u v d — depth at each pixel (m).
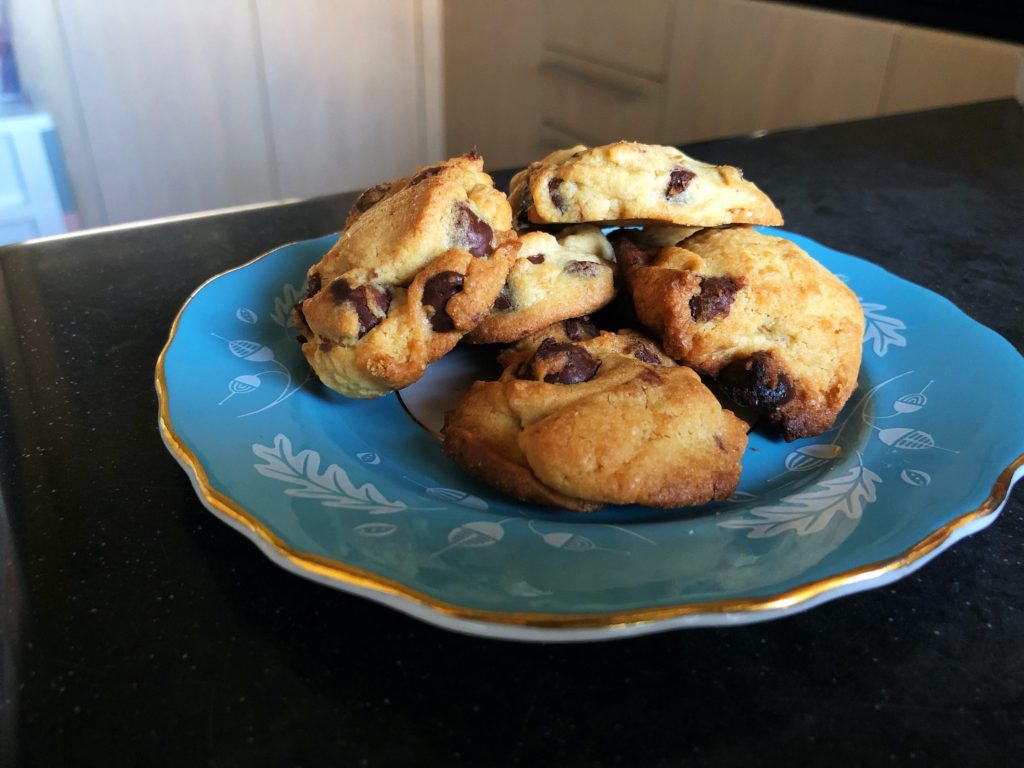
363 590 0.12
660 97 0.52
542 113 0.62
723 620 0.11
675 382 0.16
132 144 0.57
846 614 0.13
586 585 0.12
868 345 0.20
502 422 0.16
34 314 0.23
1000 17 0.38
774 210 0.20
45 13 0.50
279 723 0.11
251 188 0.63
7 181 0.47
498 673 0.12
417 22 0.65
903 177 0.34
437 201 0.18
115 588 0.13
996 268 0.27
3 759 0.11
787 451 0.18
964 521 0.13
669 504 0.15
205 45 0.56
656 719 0.12
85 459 0.17
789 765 0.11
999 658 0.13
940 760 0.11
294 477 0.14
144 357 0.21
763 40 0.45
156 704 0.11
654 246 0.21
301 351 0.19
